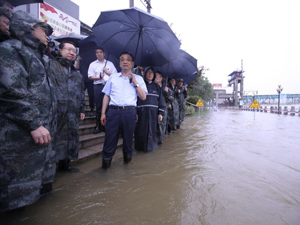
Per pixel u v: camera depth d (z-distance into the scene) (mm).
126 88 3051
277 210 2000
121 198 2180
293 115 17203
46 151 1777
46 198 2127
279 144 4988
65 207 1970
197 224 1756
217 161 3562
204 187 2494
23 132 1614
